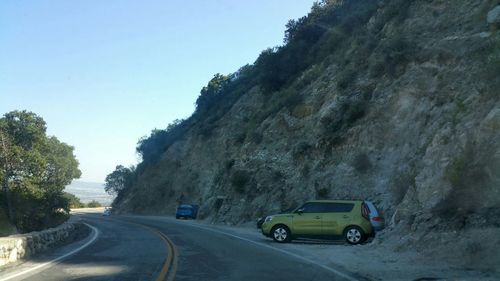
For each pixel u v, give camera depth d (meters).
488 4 25.44
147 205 78.00
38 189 28.00
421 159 21.22
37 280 11.73
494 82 17.53
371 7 41.16
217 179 51.12
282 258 15.64
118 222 44.62
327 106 34.88
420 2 31.62
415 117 26.11
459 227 14.47
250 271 12.80
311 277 11.79
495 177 14.59
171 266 13.80
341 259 15.20
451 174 16.02
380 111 28.42
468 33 25.61
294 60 50.62
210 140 69.25
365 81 31.73
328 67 40.25
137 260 15.41
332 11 52.16
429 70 26.42
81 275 12.42
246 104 64.25
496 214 13.82
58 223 30.88
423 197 17.38
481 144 15.77
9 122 30.91
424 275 11.48
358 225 20.03
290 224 21.16
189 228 33.41
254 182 37.53
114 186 108.38
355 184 27.61
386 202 24.25
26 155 28.34
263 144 40.81
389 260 14.23
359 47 35.75
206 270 13.02
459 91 23.25
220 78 86.06
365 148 28.28
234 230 30.73
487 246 12.56
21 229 27.34
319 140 32.53
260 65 55.97
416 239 15.47
